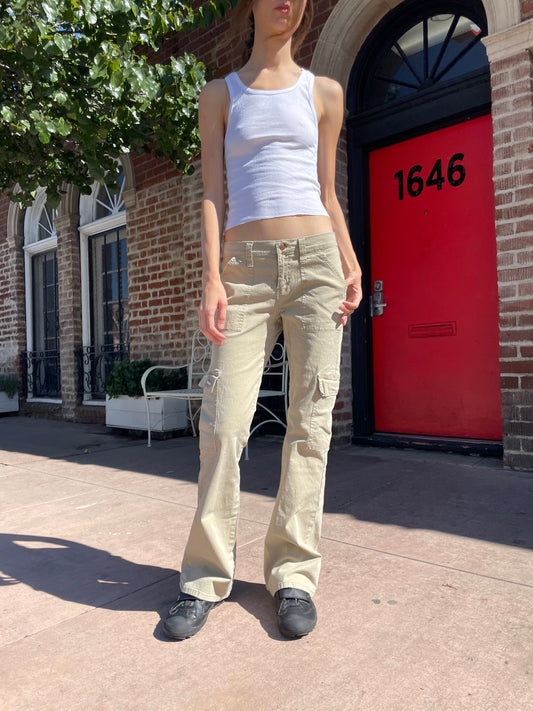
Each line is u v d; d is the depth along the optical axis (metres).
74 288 7.62
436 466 3.74
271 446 4.78
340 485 3.31
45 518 2.92
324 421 1.77
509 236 3.52
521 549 2.22
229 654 1.56
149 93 3.57
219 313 1.65
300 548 1.79
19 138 3.95
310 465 1.80
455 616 1.72
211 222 1.69
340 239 1.84
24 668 1.52
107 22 3.41
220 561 1.76
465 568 2.06
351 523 2.61
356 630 1.66
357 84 4.71
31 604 1.92
